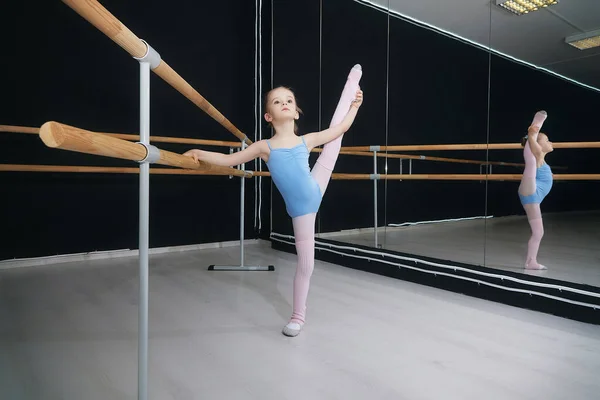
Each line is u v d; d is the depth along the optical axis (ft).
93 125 10.69
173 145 12.12
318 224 11.63
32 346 5.24
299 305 6.02
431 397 4.14
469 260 8.36
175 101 12.12
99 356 4.99
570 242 6.71
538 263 7.15
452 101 8.71
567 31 6.70
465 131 8.43
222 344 5.43
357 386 4.34
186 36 12.25
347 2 11.05
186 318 6.42
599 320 6.09
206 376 4.54
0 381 4.33
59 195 10.30
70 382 4.34
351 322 6.29
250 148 5.70
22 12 9.61
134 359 4.92
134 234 11.41
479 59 8.16
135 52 3.19
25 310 6.60
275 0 13.12
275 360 4.96
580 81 6.55
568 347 5.36
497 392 4.24
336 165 11.29
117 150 2.87
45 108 9.98
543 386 4.37
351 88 6.43
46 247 10.17
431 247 9.12
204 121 12.73
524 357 5.08
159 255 11.57
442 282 8.14
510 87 7.61
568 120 6.70
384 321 6.33
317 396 4.13
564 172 6.79
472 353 5.18
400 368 4.77
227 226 13.37
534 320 6.37
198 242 12.74
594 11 6.34
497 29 7.80
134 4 11.24
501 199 7.79
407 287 8.29
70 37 10.28
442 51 8.84
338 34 11.28
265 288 8.17
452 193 8.71
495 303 7.22
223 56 13.12
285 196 5.97
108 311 6.61
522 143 7.42
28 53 9.71
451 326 6.11
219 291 7.93
